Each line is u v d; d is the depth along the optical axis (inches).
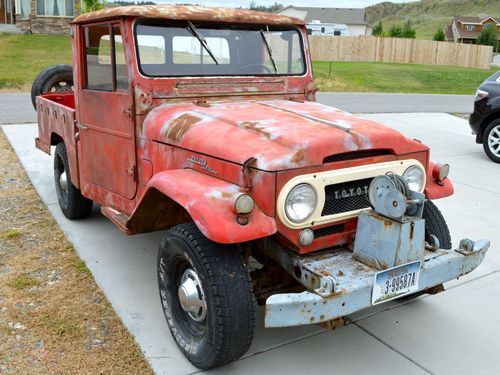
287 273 134.3
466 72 1246.3
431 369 127.3
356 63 1347.2
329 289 108.0
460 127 480.1
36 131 387.5
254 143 120.0
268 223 111.5
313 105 157.1
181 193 117.2
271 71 168.1
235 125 130.3
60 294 155.8
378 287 112.8
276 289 132.5
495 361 131.1
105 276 168.2
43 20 1026.7
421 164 135.2
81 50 171.9
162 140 140.7
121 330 138.9
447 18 6978.4
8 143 349.4
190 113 142.8
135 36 146.3
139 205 134.2
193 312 122.6
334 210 122.8
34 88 270.5
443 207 247.6
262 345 135.2
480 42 2802.7
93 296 155.5
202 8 159.2
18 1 1039.6
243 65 163.2
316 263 119.9
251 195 115.4
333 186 121.3
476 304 158.2
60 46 931.3
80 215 212.2
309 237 118.5
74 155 191.5
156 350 131.3
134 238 199.0
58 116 206.1
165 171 131.5
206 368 121.4
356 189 125.0
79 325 140.3
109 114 161.5
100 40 160.7
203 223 108.6
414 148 132.9
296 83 171.3
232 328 112.3
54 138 220.8
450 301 159.6
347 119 137.1
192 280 121.7
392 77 1071.0
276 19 165.8
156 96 149.1
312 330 142.5
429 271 121.0
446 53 1481.3
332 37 1411.2
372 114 552.4
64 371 122.3
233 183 119.0
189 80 153.2
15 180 270.4
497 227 222.2
